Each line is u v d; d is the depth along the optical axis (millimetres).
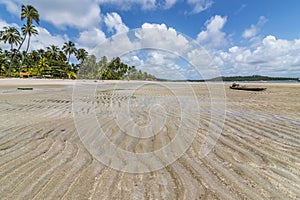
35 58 55875
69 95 10375
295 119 5242
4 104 7176
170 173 2320
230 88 19797
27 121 4570
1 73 46531
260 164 2562
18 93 11523
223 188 1995
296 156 2805
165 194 1875
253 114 5965
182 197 1830
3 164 2375
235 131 4113
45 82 24938
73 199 1738
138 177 2209
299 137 3691
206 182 2111
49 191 1848
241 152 2977
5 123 4336
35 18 36750
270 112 6316
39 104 7273
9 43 39156
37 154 2719
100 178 2145
